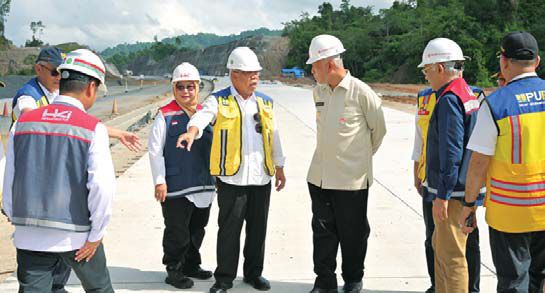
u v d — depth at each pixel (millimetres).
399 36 80250
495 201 3188
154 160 4301
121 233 5809
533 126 3064
